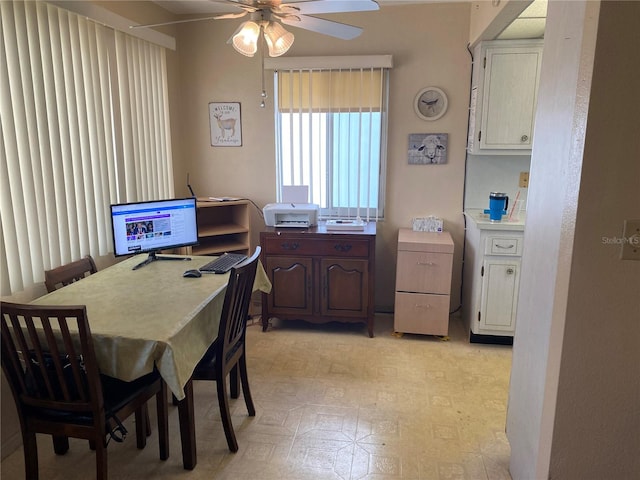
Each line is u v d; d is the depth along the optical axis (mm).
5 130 2225
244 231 3799
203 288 2385
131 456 2258
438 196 3879
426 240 3488
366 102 3740
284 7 2109
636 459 1551
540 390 1756
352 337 3594
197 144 4094
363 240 3447
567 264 1490
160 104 3635
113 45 2996
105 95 2941
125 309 2100
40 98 2412
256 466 2182
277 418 2547
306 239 3504
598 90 1360
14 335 1944
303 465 2188
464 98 3699
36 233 2420
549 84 1768
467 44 3619
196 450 2273
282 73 3803
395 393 2793
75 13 2598
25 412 1866
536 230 1872
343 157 3871
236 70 3914
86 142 2775
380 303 4125
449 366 3131
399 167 3865
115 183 3072
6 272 2246
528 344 1927
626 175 1390
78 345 1871
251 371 3059
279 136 3951
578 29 1486
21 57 2297
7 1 2197
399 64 3715
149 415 2613
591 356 1503
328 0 2006
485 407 2650
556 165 1660
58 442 2244
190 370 1915
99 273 2648
